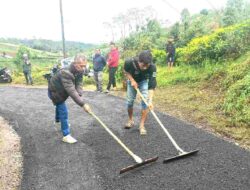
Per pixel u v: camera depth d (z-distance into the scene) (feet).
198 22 75.25
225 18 74.43
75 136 24.26
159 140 22.75
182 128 25.32
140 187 16.48
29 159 20.39
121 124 26.73
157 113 30.14
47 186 16.96
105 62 44.34
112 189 16.42
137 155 20.35
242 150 20.71
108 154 20.63
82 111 31.81
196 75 42.93
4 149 22.25
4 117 30.91
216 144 21.79
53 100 22.29
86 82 56.13
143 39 88.84
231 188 16.11
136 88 22.76
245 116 26.43
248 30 45.73
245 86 30.48
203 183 16.63
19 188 16.96
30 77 59.31
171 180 17.03
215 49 45.01
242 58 40.83
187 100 34.50
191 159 19.45
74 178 17.66
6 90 49.57
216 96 33.76
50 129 26.25
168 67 53.88
